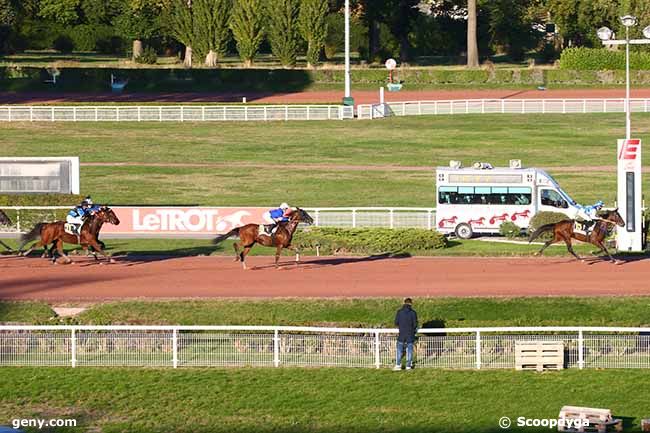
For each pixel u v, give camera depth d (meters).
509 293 59.44
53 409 46.12
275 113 122.75
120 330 50.78
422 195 89.81
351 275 64.62
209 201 88.25
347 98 123.50
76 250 72.75
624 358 50.03
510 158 104.56
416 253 70.94
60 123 120.38
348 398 46.66
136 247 74.00
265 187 93.31
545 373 49.03
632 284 61.38
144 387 47.91
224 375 49.00
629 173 70.00
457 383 47.91
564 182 93.56
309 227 76.00
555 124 120.94
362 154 106.81
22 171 83.19
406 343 49.28
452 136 114.88
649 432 43.25
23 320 56.19
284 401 46.44
